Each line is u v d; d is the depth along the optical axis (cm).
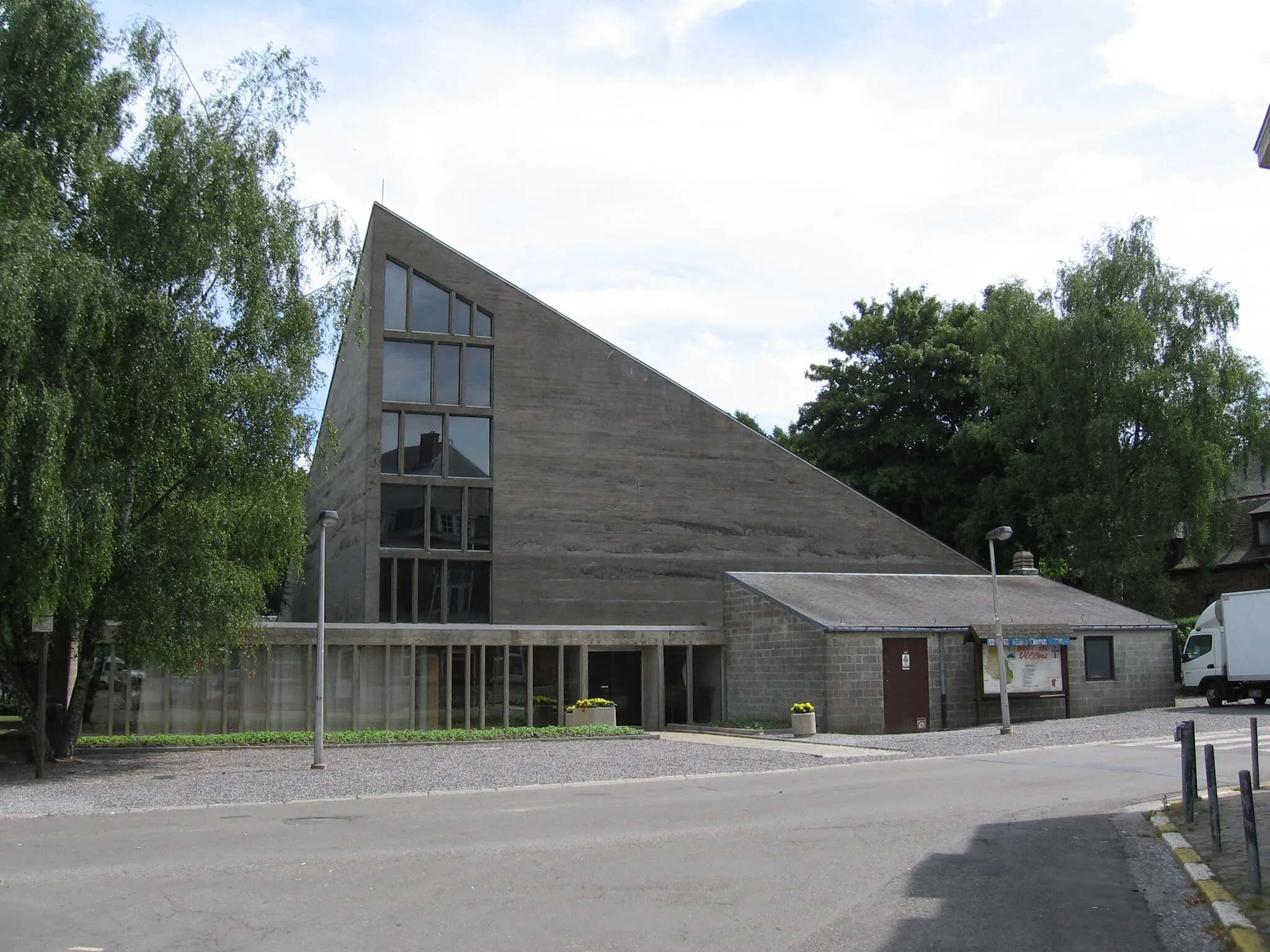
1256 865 862
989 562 4828
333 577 4388
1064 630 3111
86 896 931
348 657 3083
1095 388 4259
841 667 2864
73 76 2077
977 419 5072
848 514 4375
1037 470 4431
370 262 3984
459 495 3956
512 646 3272
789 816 1384
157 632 2036
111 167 2041
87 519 1870
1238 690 3391
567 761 2159
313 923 828
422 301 4028
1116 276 4312
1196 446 4000
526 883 973
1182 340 4197
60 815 1512
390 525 3853
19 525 1856
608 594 4044
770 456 4322
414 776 1919
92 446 1958
